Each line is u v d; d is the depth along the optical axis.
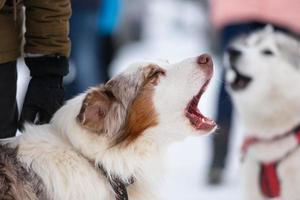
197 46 16.05
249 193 5.79
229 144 7.21
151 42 16.11
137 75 3.97
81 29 7.79
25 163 3.72
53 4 4.01
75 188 3.73
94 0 7.75
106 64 8.27
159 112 3.96
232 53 6.11
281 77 5.86
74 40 7.82
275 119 5.73
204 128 4.04
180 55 14.61
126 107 3.87
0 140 3.90
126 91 3.90
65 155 3.77
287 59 5.93
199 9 17.64
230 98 7.12
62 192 3.70
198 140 9.03
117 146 3.82
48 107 4.09
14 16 3.89
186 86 4.03
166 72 4.04
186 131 4.03
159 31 17.28
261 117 5.79
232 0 6.78
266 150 5.61
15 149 3.78
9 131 4.13
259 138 5.73
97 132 3.76
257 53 6.04
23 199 3.60
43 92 4.09
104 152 3.79
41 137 3.82
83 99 3.83
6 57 3.95
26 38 4.11
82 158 3.80
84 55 7.84
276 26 6.57
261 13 6.63
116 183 3.86
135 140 3.87
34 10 4.02
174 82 4.02
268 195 5.63
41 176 3.70
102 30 8.08
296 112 5.73
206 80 4.11
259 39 6.18
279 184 5.58
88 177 3.77
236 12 6.74
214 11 6.98
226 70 6.45
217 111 7.22
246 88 5.99
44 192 3.68
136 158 3.88
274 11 6.54
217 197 6.84
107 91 3.88
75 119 3.78
